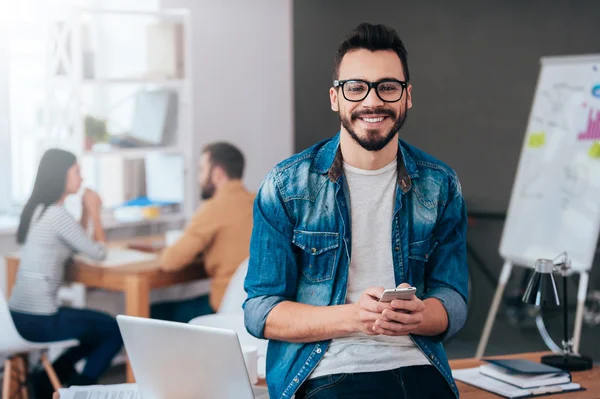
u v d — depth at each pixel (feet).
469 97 18.31
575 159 13.67
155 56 15.49
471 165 18.44
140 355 6.18
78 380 12.48
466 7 18.20
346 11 19.81
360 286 6.07
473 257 18.37
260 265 6.14
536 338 17.47
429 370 6.05
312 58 19.97
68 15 14.34
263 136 19.06
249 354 7.32
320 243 6.08
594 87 13.74
